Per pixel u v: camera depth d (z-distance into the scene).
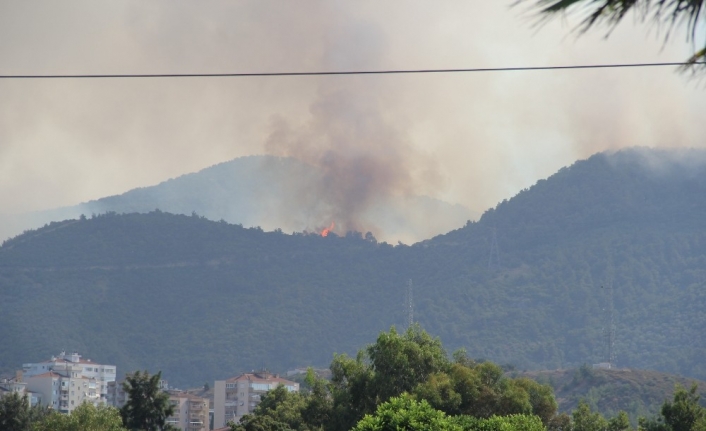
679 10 11.92
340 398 102.81
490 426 59.97
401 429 52.78
